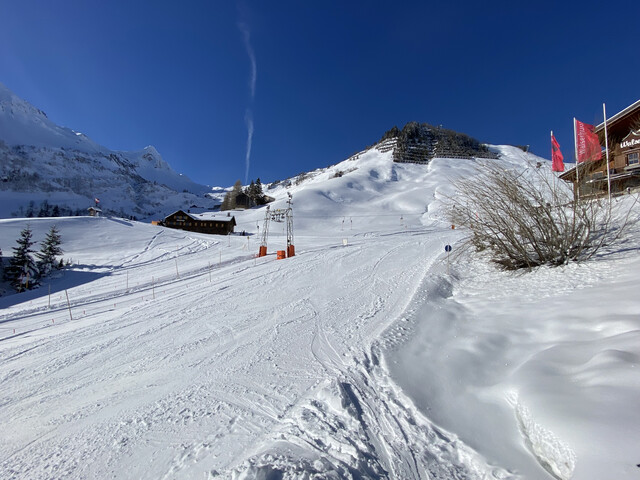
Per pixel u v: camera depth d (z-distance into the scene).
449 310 7.12
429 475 2.77
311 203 73.94
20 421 5.07
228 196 105.38
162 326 9.79
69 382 6.46
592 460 2.18
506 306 6.60
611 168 17.52
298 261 20.19
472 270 11.16
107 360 7.46
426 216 57.28
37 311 16.52
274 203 81.75
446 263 12.70
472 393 3.82
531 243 9.20
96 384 6.19
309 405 4.13
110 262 29.31
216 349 7.23
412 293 9.52
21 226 37.44
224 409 4.54
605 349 3.56
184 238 39.56
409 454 3.04
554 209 8.91
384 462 2.97
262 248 27.72
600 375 3.09
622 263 7.12
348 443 3.25
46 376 6.91
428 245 20.62
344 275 14.23
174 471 3.37
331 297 10.73
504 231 9.27
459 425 3.33
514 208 9.10
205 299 13.04
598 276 6.82
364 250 21.33
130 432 4.28
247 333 8.10
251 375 5.57
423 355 5.06
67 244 34.50
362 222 55.31
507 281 8.75
